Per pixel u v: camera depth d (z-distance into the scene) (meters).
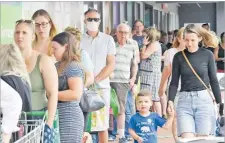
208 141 9.05
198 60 11.51
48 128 8.88
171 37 31.81
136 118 13.10
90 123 13.38
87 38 14.19
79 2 23.66
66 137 10.30
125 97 17.08
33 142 8.30
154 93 19.52
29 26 9.63
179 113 11.59
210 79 11.62
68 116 10.31
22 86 8.77
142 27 22.14
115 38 17.55
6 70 8.69
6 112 7.84
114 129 17.80
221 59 22.59
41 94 9.64
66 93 10.24
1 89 7.80
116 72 16.98
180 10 57.62
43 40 11.99
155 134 13.09
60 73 10.40
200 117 11.47
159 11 47.91
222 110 11.62
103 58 14.13
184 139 9.13
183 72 11.56
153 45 19.47
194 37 11.48
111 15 30.78
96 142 14.35
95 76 13.94
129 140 17.67
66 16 22.47
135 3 37.88
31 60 9.59
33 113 8.93
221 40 22.11
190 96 11.52
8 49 8.73
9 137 7.91
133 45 17.44
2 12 14.52
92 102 11.62
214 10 55.84
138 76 18.95
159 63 19.73
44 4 19.62
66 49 10.45
